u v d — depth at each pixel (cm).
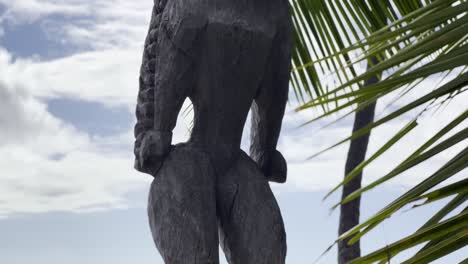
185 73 300
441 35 147
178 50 298
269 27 304
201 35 298
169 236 289
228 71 302
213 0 298
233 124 310
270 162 324
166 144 301
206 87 303
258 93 318
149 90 310
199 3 297
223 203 304
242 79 305
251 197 302
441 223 141
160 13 312
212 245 288
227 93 305
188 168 298
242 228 297
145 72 313
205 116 308
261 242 294
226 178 307
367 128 151
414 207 146
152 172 305
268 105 319
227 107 306
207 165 302
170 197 292
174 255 288
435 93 148
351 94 153
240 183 305
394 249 143
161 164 303
